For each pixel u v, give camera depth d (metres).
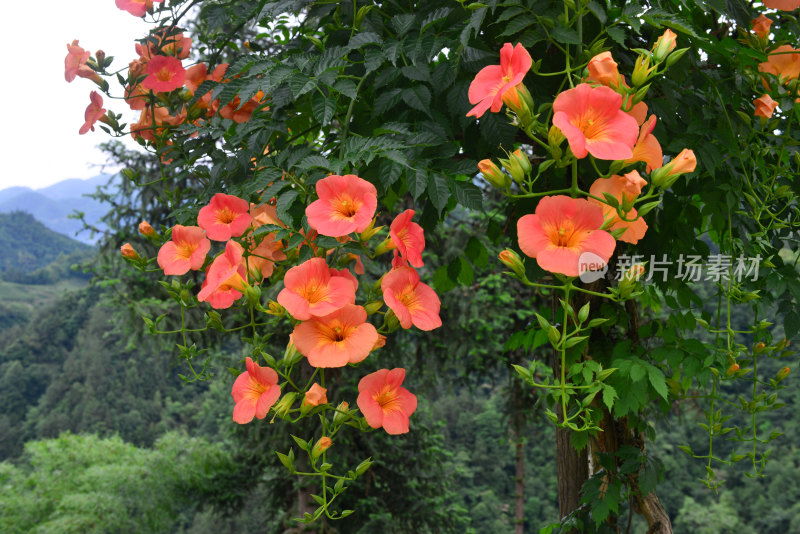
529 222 1.01
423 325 1.20
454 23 1.48
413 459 10.95
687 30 1.23
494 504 33.56
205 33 2.23
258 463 11.50
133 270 9.23
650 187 1.07
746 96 1.78
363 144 1.34
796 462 34.66
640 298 2.30
